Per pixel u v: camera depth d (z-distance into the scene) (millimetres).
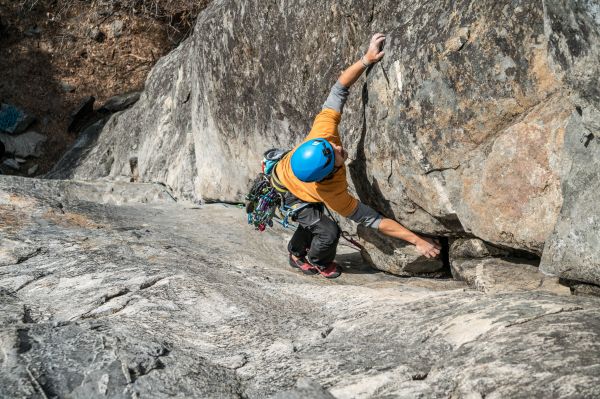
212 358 2994
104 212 6168
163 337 3180
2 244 4848
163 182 8875
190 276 4066
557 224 3383
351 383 2561
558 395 2104
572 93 3037
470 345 2654
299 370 2785
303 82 5133
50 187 6824
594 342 2398
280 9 5215
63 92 14078
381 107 4258
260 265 4910
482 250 4328
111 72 14289
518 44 3438
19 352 2830
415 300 3516
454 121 3838
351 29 4547
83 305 3695
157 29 14406
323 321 3408
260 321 3422
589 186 3207
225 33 6000
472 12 3615
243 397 2611
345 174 4375
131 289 3895
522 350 2447
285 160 4680
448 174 4000
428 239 4578
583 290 3510
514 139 3600
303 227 4730
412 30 3988
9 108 13625
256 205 4730
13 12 14617
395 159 4270
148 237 5395
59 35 14523
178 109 9039
